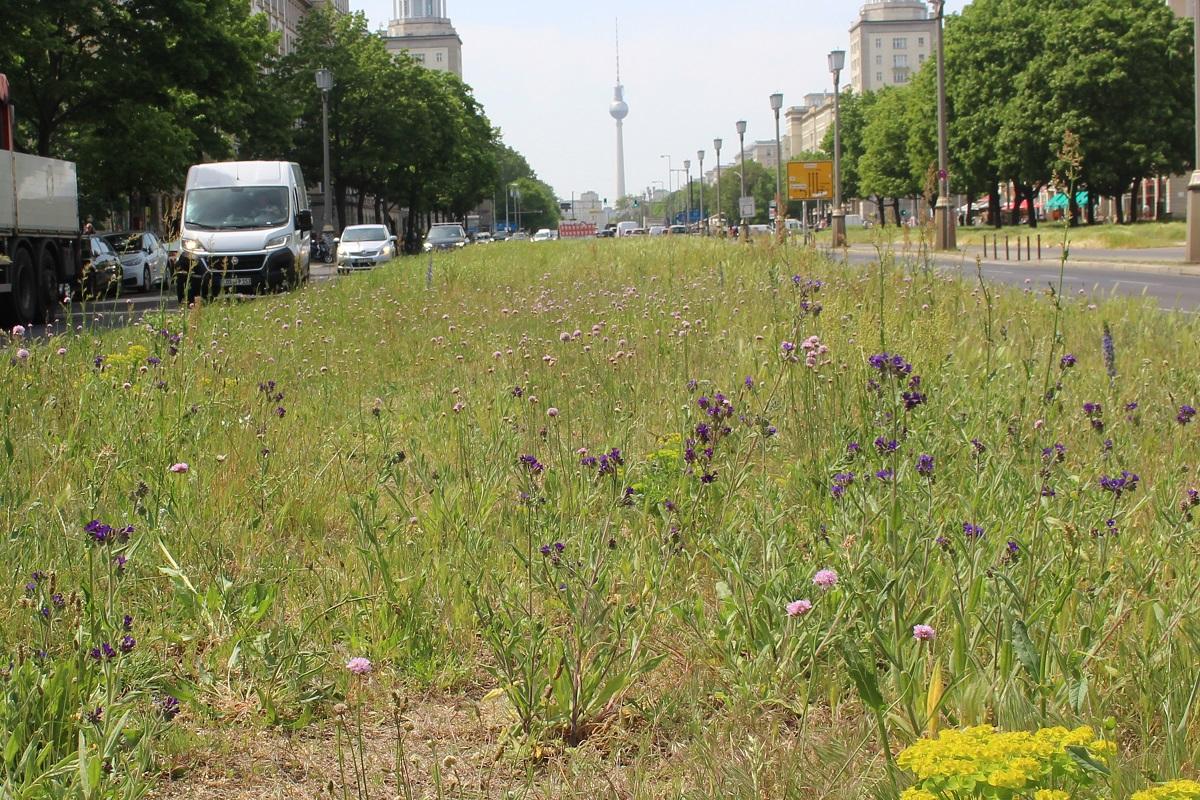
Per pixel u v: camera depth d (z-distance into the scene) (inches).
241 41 1679.4
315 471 275.1
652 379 376.8
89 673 153.4
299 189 1176.8
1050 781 95.3
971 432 259.6
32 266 928.9
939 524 191.8
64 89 1537.9
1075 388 339.9
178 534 217.8
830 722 146.5
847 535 186.2
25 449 275.6
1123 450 259.8
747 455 254.7
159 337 392.8
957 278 617.3
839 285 581.3
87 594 165.0
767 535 189.6
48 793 128.6
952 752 95.3
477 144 4458.7
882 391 242.1
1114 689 144.6
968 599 164.1
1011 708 134.4
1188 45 2709.2
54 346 409.4
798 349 302.7
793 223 1143.0
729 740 140.5
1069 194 291.9
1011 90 2962.6
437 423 328.8
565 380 352.5
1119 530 192.5
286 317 644.7
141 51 1600.6
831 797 124.4
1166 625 158.7
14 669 150.6
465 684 168.9
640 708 155.1
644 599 181.3
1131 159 2726.4
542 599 187.5
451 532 217.2
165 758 144.8
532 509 216.8
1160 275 1210.6
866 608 155.3
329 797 133.8
